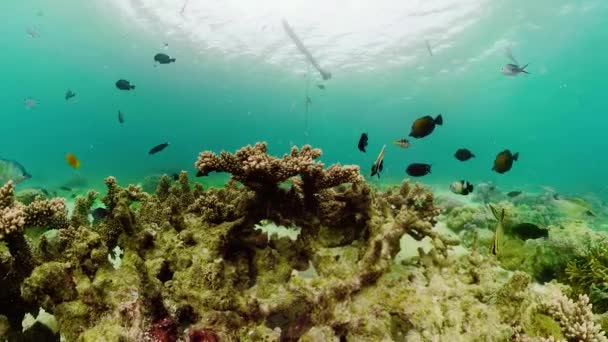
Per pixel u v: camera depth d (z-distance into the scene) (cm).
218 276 287
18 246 255
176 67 3931
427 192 462
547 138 12912
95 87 6328
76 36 3444
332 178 358
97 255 251
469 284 324
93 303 231
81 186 1811
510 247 489
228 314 266
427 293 300
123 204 305
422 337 257
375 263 314
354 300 290
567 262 448
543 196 1261
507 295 291
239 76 4097
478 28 2397
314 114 7031
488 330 262
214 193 413
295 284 295
